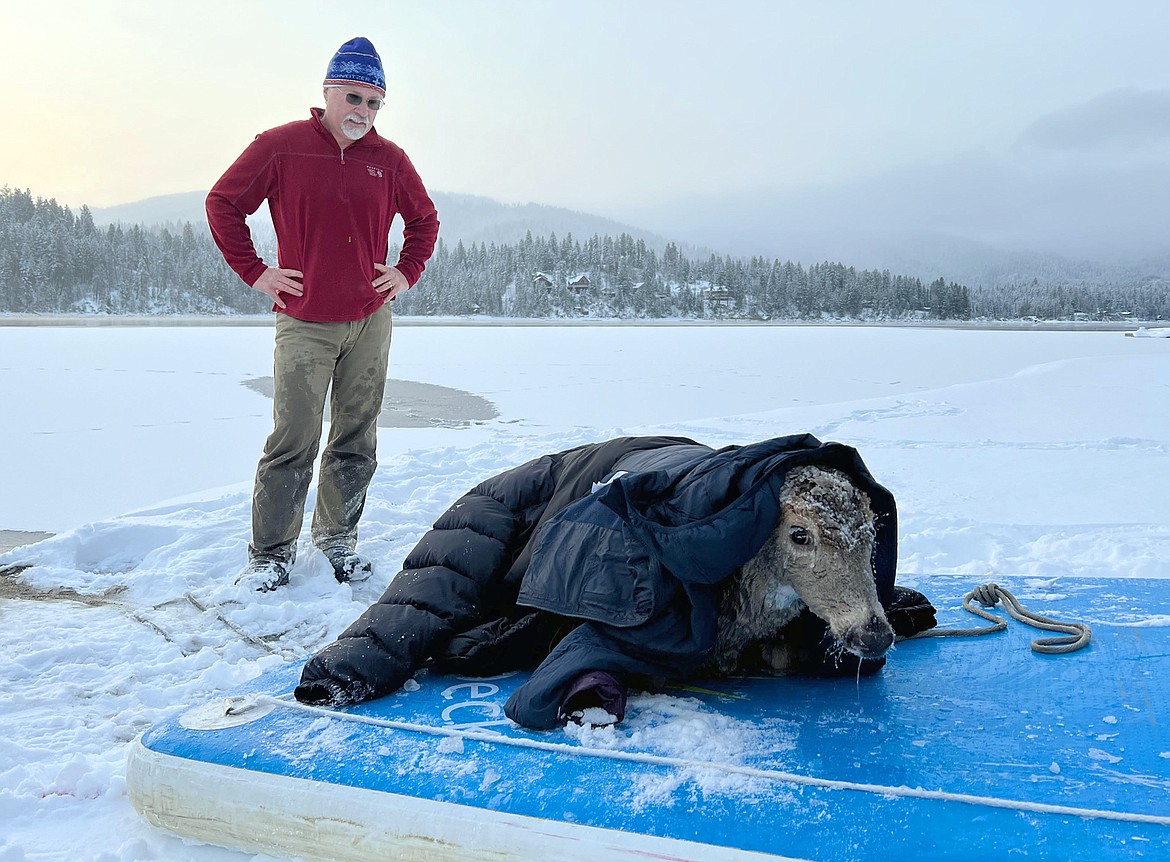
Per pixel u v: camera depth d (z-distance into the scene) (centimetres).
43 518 750
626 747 270
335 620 455
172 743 281
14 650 418
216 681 386
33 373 1966
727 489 280
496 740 275
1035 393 1611
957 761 259
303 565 519
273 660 402
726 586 302
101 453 1044
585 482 349
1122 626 368
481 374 2198
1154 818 225
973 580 445
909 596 366
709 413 1501
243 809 259
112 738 338
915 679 323
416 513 672
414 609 331
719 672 322
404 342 3634
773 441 291
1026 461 923
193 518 635
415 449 956
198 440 1138
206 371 2066
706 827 226
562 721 285
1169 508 702
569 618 320
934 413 1349
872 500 307
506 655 329
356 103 458
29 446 1084
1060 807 230
